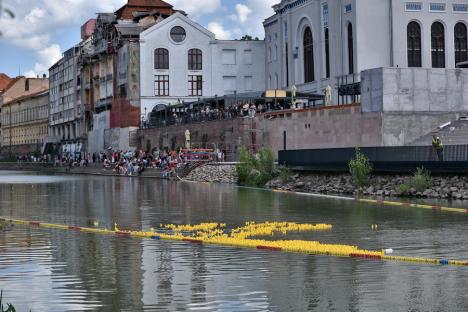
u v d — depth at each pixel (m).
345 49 90.56
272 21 116.44
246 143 80.94
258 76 124.06
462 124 58.59
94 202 48.56
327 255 23.89
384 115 60.91
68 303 17.59
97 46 137.88
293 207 42.03
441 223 32.66
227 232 30.77
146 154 104.88
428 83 61.34
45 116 180.12
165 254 24.39
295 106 81.25
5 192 61.31
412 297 17.83
